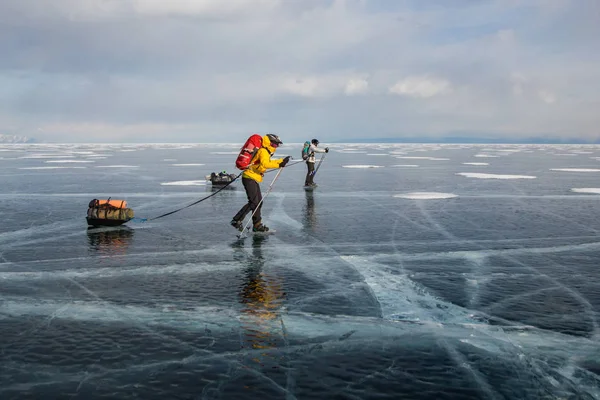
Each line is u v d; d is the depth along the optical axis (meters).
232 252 6.69
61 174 21.16
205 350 3.52
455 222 9.09
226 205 11.67
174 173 21.94
